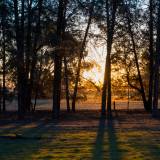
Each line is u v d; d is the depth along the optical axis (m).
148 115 48.75
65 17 44.59
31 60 45.72
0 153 19.25
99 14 45.28
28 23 45.03
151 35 53.69
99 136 26.20
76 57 49.69
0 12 42.97
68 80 57.44
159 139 24.52
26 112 51.69
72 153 19.02
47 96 60.28
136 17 48.50
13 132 29.14
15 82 53.53
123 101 98.69
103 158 17.66
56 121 40.62
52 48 42.66
